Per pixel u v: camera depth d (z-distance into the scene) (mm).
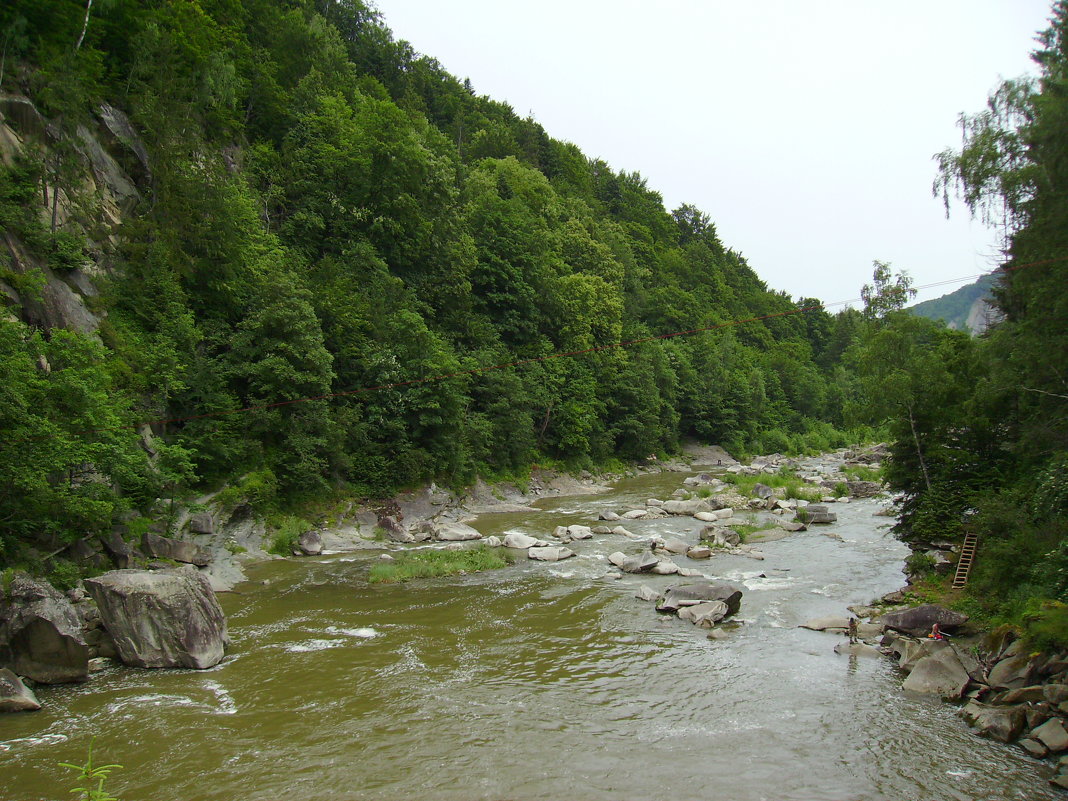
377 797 12336
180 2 45625
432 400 43125
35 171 29328
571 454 64625
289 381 35469
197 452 30953
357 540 36062
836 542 36312
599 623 22906
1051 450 22516
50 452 19703
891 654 19859
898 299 31734
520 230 71562
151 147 37688
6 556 19594
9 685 15828
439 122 109938
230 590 26750
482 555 31859
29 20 33781
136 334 31891
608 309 76250
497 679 18109
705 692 17312
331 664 19062
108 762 13430
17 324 20578
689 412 90625
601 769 13438
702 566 31109
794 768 13531
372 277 48156
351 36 98562
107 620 18766
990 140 20062
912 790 12680
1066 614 16203
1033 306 20094
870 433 115312
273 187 49500
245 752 13953
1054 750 13820
